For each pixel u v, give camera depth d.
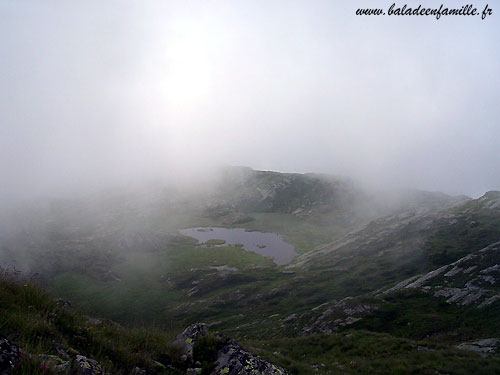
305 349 39.84
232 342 15.65
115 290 125.19
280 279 139.62
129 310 108.25
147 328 18.20
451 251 123.62
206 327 17.00
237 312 107.19
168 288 133.12
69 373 8.73
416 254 129.38
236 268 157.62
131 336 15.30
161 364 13.51
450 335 53.44
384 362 29.81
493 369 26.19
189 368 13.87
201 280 138.12
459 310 62.50
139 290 127.94
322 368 29.20
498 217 149.88
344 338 41.56
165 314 108.00
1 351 7.93
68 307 16.48
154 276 146.12
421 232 156.38
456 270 83.81
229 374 13.09
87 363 9.79
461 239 135.62
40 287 14.94
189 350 15.18
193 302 117.31
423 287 80.00
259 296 116.88
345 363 31.70
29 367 7.88
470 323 55.25
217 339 15.45
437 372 26.39
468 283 74.06
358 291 107.75
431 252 127.00
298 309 98.38
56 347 10.14
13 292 13.22
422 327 58.44
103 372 10.05
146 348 14.43
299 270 148.62
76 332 12.45
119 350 12.70
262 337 73.94
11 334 9.50
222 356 14.38
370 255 146.25
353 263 141.25
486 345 39.47
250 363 13.73
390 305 71.94
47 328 10.98
